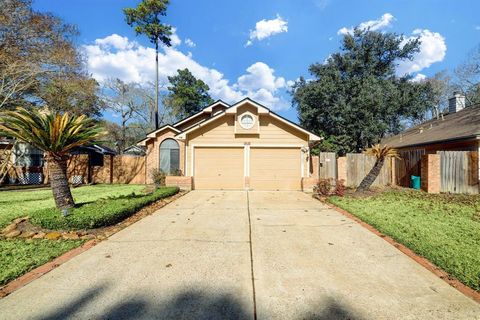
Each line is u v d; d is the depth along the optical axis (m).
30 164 17.16
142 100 35.00
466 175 10.72
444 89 33.19
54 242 4.56
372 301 2.77
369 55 25.91
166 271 3.46
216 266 3.61
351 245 4.46
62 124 5.95
